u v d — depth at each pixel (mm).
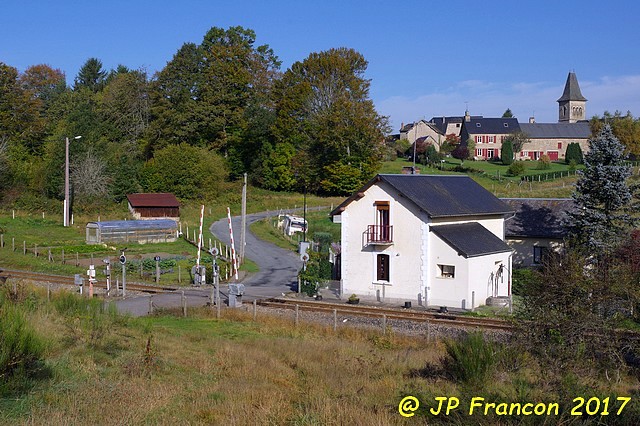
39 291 30797
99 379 15203
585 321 17438
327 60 88062
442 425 11922
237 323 28391
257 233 63625
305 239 57312
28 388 13656
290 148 88000
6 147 79438
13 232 59719
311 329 27078
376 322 29281
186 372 17266
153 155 88062
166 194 72375
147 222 59344
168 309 31109
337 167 83125
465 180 42125
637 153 97875
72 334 19531
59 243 55625
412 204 36000
